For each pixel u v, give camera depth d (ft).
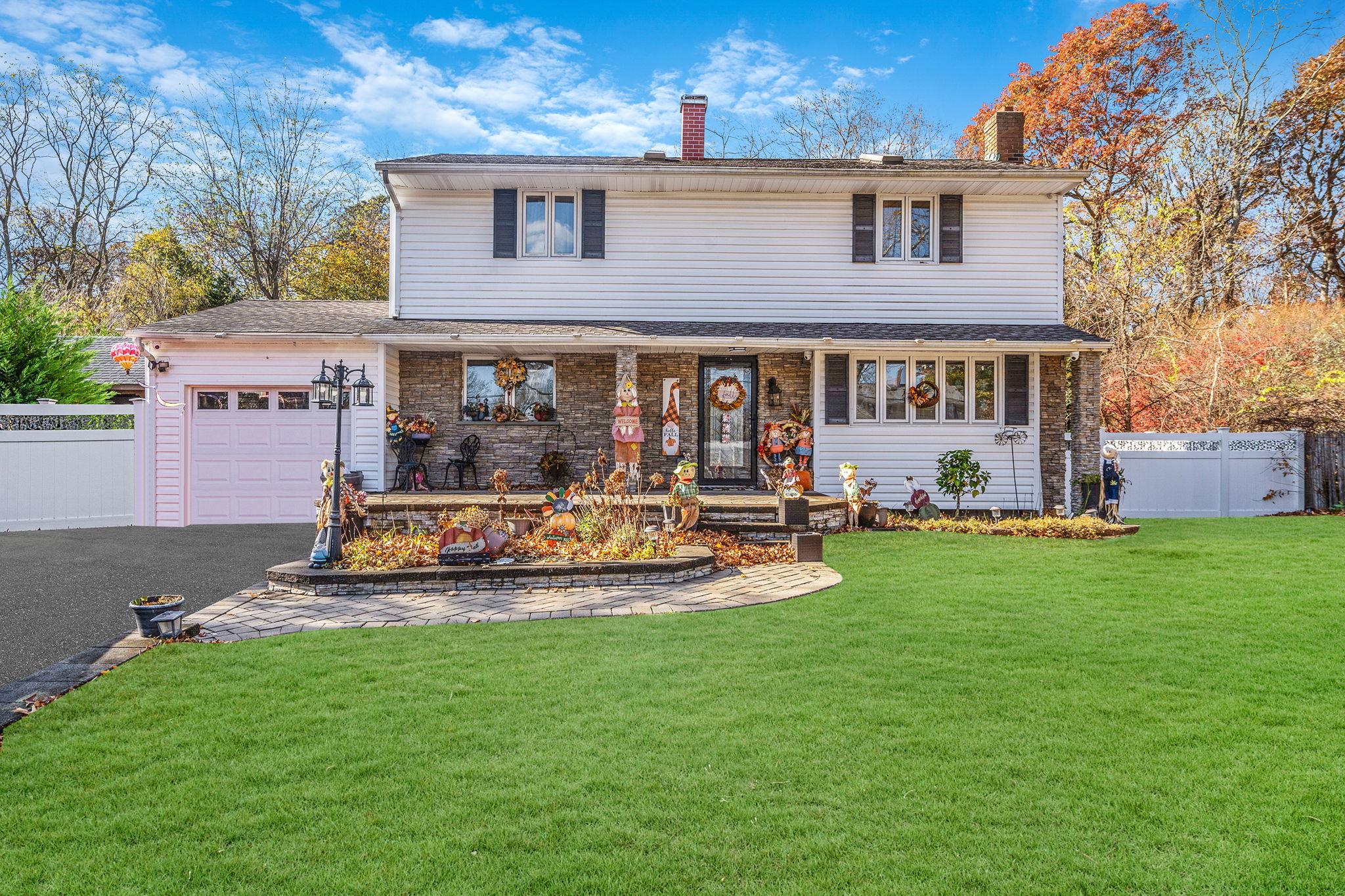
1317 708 15.40
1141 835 10.78
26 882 9.83
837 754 13.39
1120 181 92.17
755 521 39.06
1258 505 52.08
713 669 18.13
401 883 9.71
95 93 101.40
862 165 49.49
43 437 42.01
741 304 50.34
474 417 49.83
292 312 50.88
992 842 10.61
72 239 103.55
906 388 48.21
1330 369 57.57
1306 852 10.33
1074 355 51.44
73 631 22.07
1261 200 81.56
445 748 13.75
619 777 12.55
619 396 44.24
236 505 44.62
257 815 11.43
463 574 27.30
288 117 103.24
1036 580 28.32
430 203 49.52
